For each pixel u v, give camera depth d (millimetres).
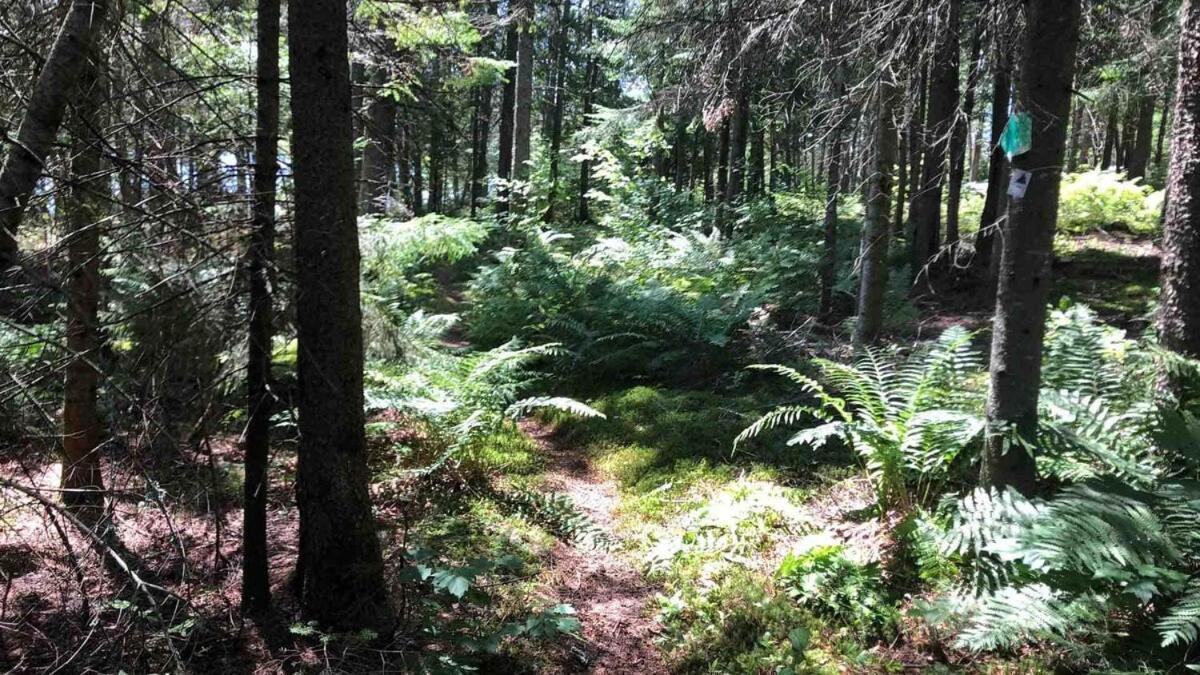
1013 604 3498
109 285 3316
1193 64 4789
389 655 3432
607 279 10703
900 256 13508
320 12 3150
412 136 5008
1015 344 4219
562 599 4324
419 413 5574
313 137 3209
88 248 3330
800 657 3650
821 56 6445
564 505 5379
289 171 3473
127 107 3514
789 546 4742
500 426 6980
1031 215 4090
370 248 6156
